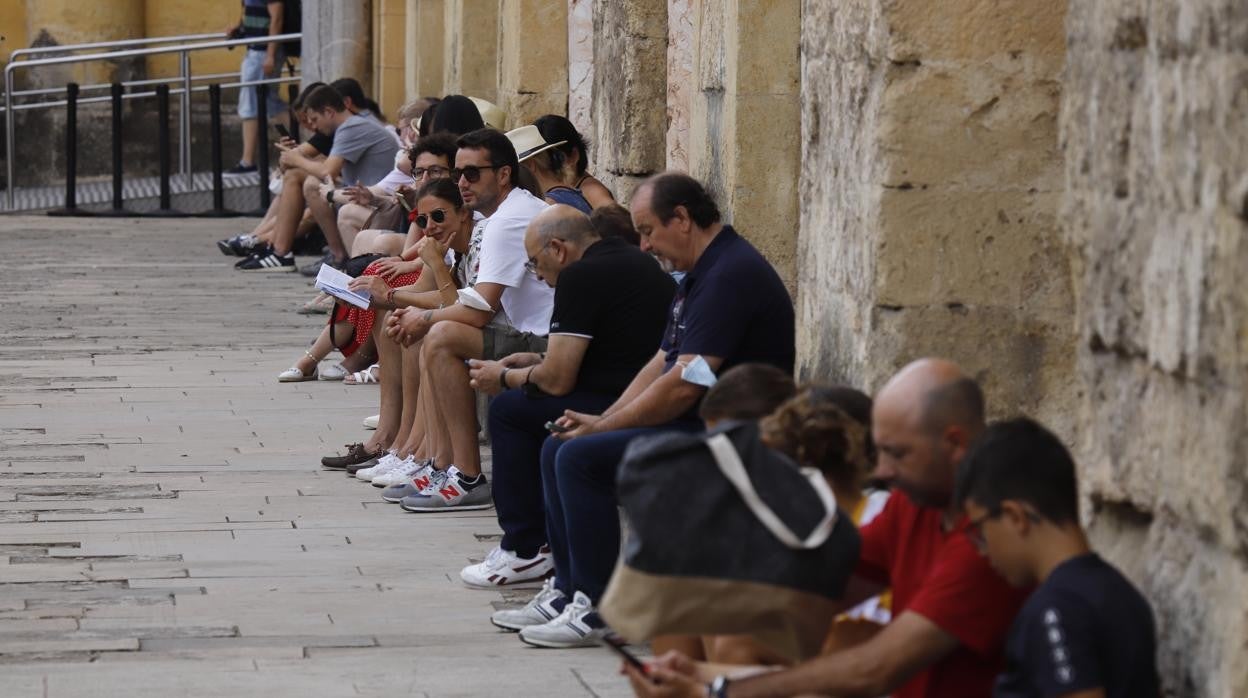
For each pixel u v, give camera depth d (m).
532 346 17.16
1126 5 8.41
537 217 14.62
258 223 47.09
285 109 50.28
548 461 13.58
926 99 10.90
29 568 15.20
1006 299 11.05
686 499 7.94
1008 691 7.41
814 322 12.64
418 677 12.41
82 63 56.09
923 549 8.47
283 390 24.52
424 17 41.38
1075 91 9.28
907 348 11.03
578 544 13.07
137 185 50.91
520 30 28.27
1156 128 8.06
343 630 13.57
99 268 37.50
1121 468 8.58
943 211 10.98
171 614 13.90
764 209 16.48
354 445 19.59
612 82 21.91
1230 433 7.32
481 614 14.07
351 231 31.19
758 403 9.91
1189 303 7.68
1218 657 7.54
